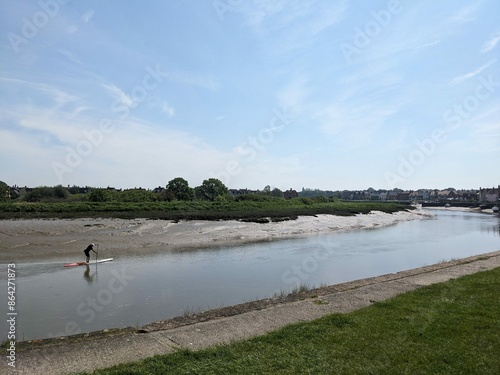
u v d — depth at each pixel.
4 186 53.88
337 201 78.88
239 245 25.47
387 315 7.41
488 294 8.93
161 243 25.22
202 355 5.58
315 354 5.55
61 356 5.73
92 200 49.28
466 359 5.29
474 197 134.00
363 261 20.22
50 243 23.23
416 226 46.91
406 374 4.89
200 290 13.48
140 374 4.92
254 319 7.64
